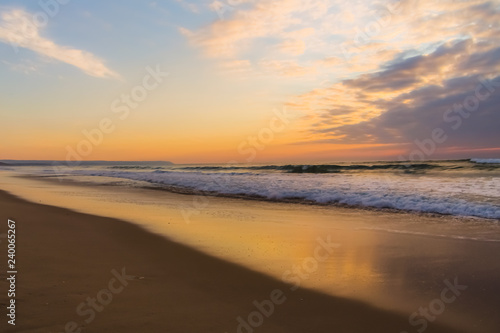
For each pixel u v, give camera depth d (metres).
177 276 4.74
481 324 3.50
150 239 6.88
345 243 6.75
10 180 26.50
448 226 8.38
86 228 7.70
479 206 10.44
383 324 3.47
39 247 5.90
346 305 3.91
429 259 5.72
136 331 3.11
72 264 5.00
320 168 34.84
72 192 16.62
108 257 5.51
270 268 5.20
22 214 9.20
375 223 8.80
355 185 16.80
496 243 6.73
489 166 27.25
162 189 18.22
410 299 4.11
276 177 23.77
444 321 3.56
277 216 9.88
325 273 5.01
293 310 3.74
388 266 5.36
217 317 3.50
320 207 11.70
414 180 18.77
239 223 8.80
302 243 6.73
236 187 17.84
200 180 22.78
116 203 12.54
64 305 3.56
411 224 8.66
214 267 5.19
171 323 3.31
